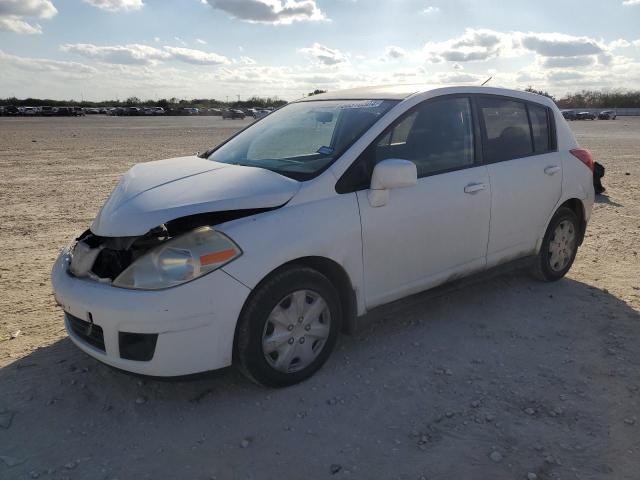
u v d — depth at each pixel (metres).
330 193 3.58
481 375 3.69
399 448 2.95
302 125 4.34
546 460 2.85
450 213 4.16
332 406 3.32
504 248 4.70
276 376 3.41
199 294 3.06
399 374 3.69
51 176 14.13
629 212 9.09
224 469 2.80
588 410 3.29
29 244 7.17
